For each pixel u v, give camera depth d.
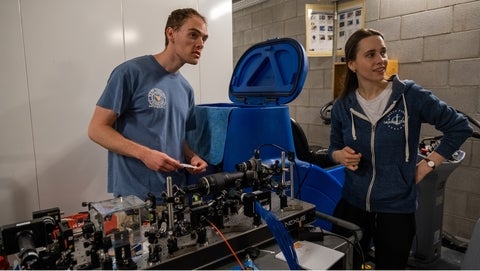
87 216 1.13
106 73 2.00
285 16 3.74
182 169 1.45
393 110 1.35
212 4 2.42
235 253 1.02
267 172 1.23
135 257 0.91
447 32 2.49
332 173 1.84
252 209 1.08
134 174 1.38
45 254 0.87
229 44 2.55
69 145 1.89
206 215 1.02
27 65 1.73
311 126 3.74
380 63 1.36
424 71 2.66
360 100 1.44
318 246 1.09
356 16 3.09
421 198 2.24
